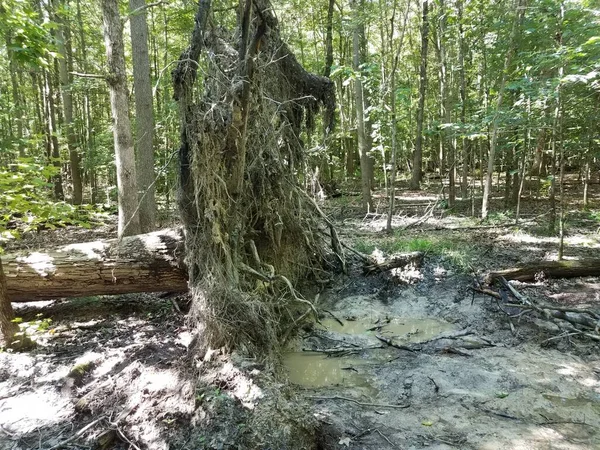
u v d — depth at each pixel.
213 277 4.38
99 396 3.70
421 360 4.51
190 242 4.75
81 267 5.23
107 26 6.38
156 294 6.07
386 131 11.39
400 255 6.61
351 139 18.16
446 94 11.63
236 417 3.27
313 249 6.43
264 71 5.16
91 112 18.27
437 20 11.62
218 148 4.49
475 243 7.51
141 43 8.24
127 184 6.79
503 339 4.85
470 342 4.82
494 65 8.83
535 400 3.68
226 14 6.28
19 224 8.26
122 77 6.56
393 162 8.55
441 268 6.45
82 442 3.21
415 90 15.60
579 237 7.90
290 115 6.05
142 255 5.32
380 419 3.53
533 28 7.17
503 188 15.09
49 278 5.15
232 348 4.06
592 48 5.98
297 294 5.74
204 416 3.32
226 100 4.39
